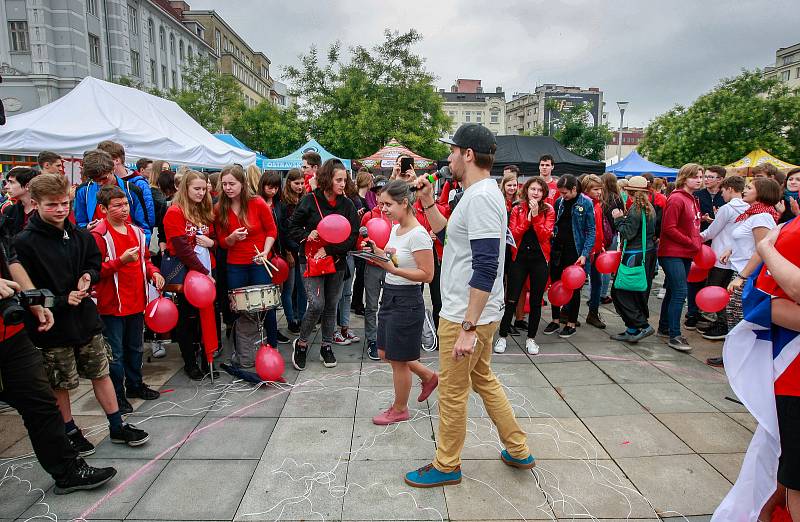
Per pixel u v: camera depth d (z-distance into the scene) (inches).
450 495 104.1
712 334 211.3
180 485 107.0
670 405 146.9
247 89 2310.5
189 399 149.6
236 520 96.2
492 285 93.4
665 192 336.5
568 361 184.2
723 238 205.5
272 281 178.4
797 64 2166.6
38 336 108.0
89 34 1140.5
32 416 98.3
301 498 102.7
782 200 196.5
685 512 99.2
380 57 921.5
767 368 78.9
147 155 307.1
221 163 379.9
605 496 104.0
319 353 191.0
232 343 200.2
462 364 101.7
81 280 110.3
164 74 1517.0
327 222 153.7
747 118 944.9
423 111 935.7
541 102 3083.2
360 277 245.3
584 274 196.4
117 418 121.5
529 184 187.2
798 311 73.8
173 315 149.0
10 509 99.0
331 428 131.9
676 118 1057.5
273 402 147.6
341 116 923.4
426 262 122.7
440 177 120.3
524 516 97.8
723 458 118.5
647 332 202.2
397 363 128.9
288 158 596.7
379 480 109.1
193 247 156.6
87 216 160.2
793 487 75.6
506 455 114.6
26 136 264.4
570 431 131.1
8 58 1034.1
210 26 1957.4
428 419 136.9
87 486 103.7
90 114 295.6
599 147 1311.5
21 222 161.9
